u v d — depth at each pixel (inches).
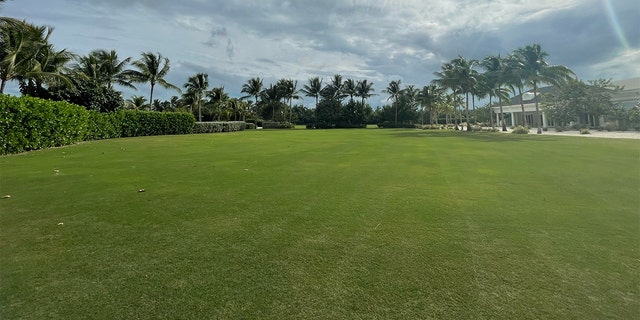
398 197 220.2
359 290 101.5
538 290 100.4
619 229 154.1
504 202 205.6
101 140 896.3
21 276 111.3
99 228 159.5
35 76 917.2
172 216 179.0
